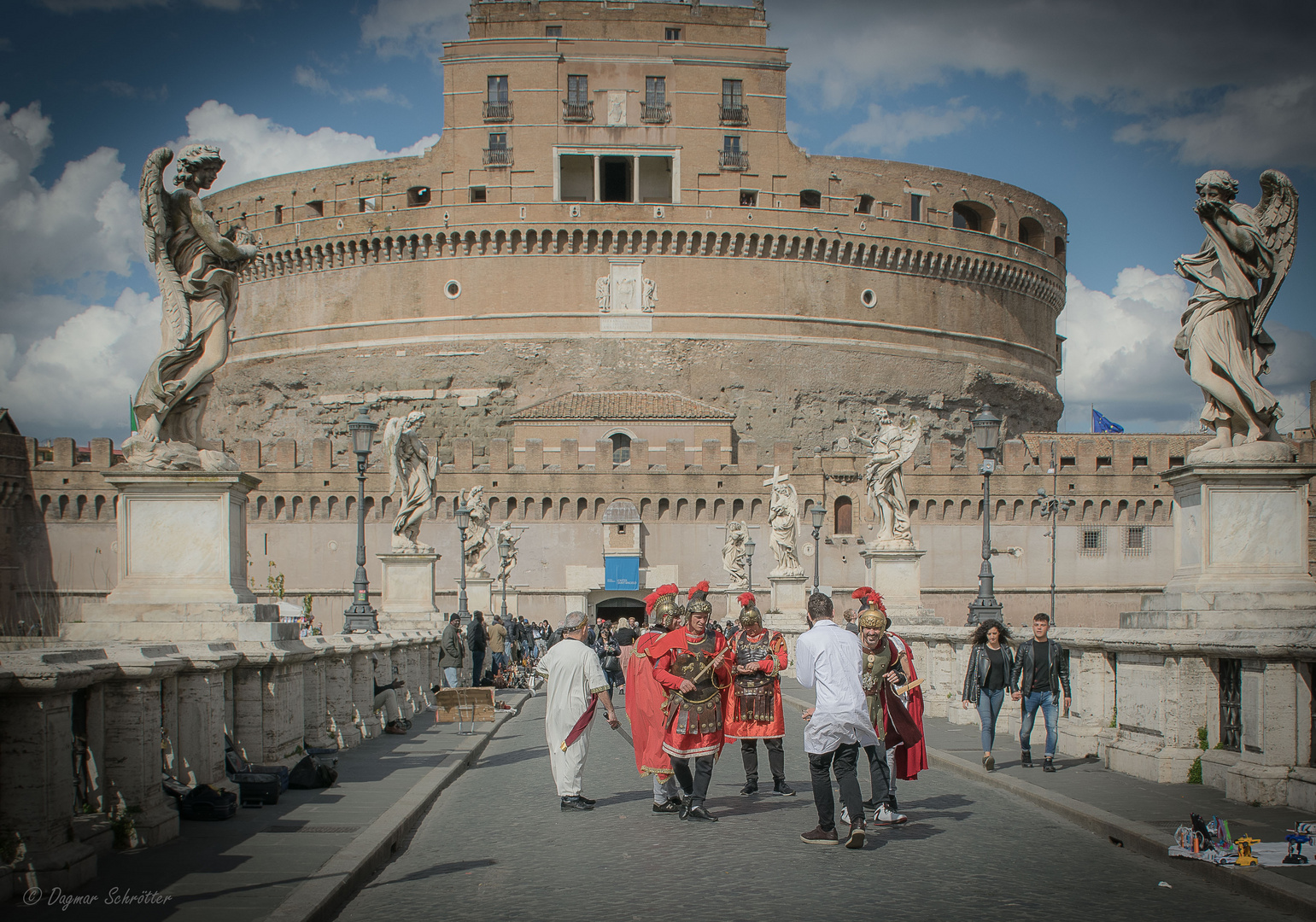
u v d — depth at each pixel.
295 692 14.12
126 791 9.90
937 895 8.84
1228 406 13.57
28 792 8.21
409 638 24.64
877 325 94.19
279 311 97.06
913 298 95.88
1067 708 16.44
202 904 8.06
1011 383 99.88
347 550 77.94
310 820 11.20
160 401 12.88
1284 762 11.40
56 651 9.14
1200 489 13.53
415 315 92.25
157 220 12.73
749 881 9.30
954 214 104.44
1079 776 13.75
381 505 78.12
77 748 9.65
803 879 9.34
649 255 91.00
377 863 9.93
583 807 12.97
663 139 92.00
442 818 12.55
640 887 9.16
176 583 12.75
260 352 97.69
